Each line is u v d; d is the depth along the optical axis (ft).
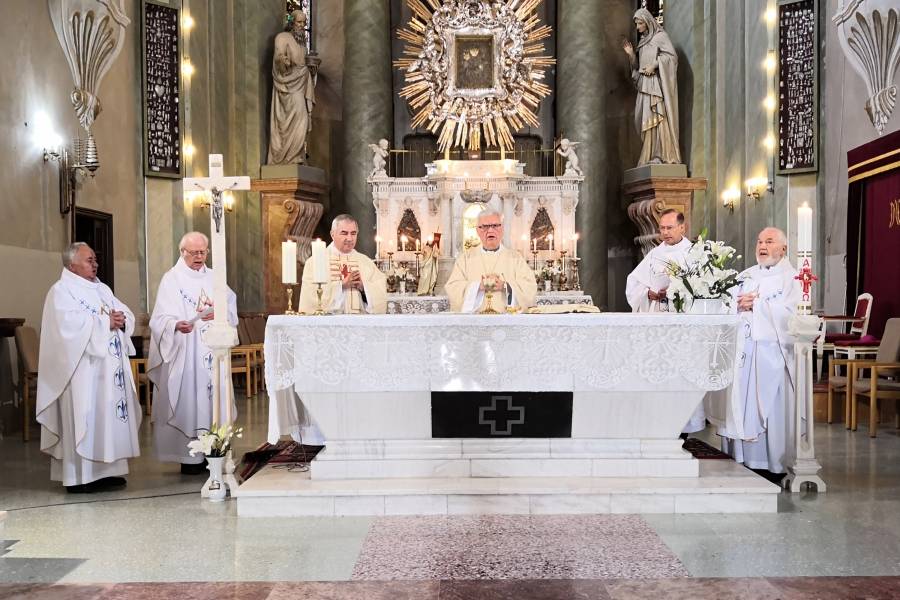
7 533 17.54
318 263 19.66
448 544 16.33
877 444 26.71
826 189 39.17
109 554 16.06
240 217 47.24
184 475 23.34
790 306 21.67
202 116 43.37
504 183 45.14
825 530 17.17
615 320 18.93
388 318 18.84
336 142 53.21
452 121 48.98
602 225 48.98
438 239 44.37
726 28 45.19
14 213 31.17
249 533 17.31
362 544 16.42
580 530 17.20
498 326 18.99
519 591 13.74
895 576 14.40
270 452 24.11
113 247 38.60
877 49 34.40
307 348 19.01
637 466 19.58
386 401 19.44
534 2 49.21
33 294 32.27
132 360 33.55
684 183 46.39
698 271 19.94
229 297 24.66
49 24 33.96
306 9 53.42
